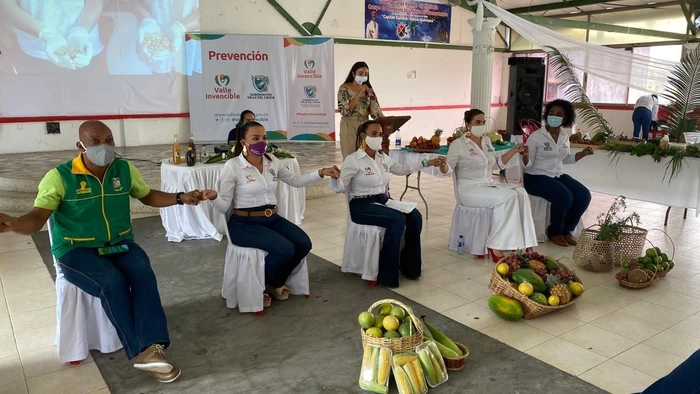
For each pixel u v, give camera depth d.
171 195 2.94
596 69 7.93
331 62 8.82
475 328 3.06
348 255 3.81
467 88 12.84
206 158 5.09
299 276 3.48
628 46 11.09
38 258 4.33
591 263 3.98
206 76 8.70
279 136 9.06
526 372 2.58
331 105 8.93
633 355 2.75
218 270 4.05
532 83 8.81
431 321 3.14
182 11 8.65
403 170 3.99
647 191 5.01
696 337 2.96
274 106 8.95
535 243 4.04
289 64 8.80
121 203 2.74
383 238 3.63
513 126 8.93
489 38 6.95
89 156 2.52
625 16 11.05
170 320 3.18
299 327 3.08
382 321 2.59
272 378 2.54
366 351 2.48
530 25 7.06
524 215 4.07
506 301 3.12
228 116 8.88
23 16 7.55
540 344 2.87
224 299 3.48
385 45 11.05
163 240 4.85
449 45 12.15
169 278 3.88
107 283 2.51
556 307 3.12
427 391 2.42
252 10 9.30
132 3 8.24
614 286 3.72
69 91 8.05
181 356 2.76
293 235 3.32
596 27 9.55
